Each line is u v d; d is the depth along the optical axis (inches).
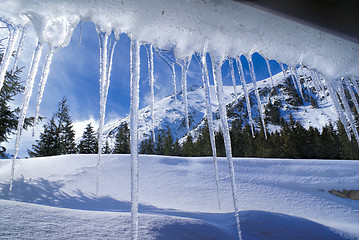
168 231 111.7
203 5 56.5
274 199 360.5
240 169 487.5
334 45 67.8
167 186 392.8
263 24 61.5
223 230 142.3
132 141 65.4
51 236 81.5
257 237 147.5
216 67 74.5
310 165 497.7
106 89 75.6
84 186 352.2
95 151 1251.2
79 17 61.2
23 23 63.2
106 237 90.4
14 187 316.8
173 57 70.2
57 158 469.1
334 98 91.6
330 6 50.0
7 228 79.8
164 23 61.9
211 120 87.5
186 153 1366.9
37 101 73.6
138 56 67.3
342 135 1072.8
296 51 71.1
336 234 161.0
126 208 268.4
